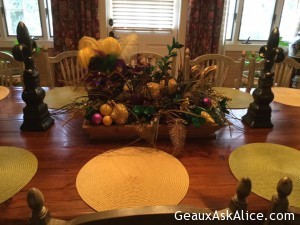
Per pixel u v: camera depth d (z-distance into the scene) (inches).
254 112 46.0
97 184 30.4
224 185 31.2
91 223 18.1
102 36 115.2
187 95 40.6
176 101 39.7
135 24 117.7
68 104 49.8
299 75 90.4
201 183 31.4
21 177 31.4
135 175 32.1
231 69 111.0
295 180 32.3
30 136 41.1
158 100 39.8
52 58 72.4
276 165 35.3
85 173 32.3
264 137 43.1
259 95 44.9
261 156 37.4
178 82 41.6
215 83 78.0
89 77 39.9
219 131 44.5
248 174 33.2
